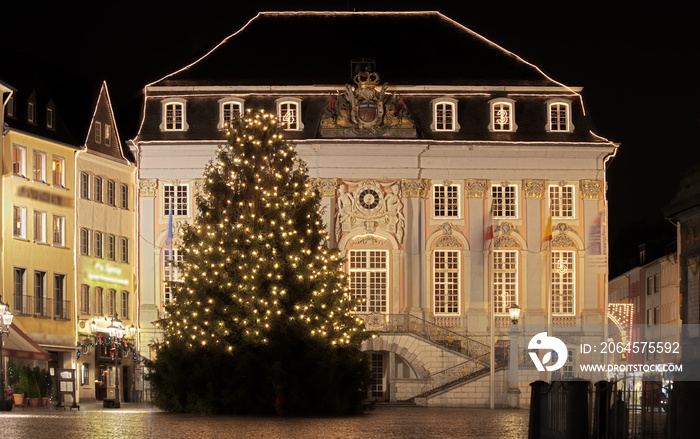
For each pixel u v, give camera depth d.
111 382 60.25
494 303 64.44
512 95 65.81
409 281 63.84
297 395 39.78
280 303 40.84
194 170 64.12
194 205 63.91
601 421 21.62
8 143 53.62
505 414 46.66
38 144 56.16
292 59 66.88
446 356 61.81
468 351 62.19
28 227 54.84
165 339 42.03
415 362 61.84
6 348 48.03
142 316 63.56
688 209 16.94
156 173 64.25
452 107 65.25
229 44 67.62
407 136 64.19
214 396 40.34
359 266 64.00
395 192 64.12
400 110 64.62
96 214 60.75
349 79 65.94
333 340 40.94
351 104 64.25
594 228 64.19
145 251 63.94
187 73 65.94
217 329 40.25
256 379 40.19
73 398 48.41
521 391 59.28
